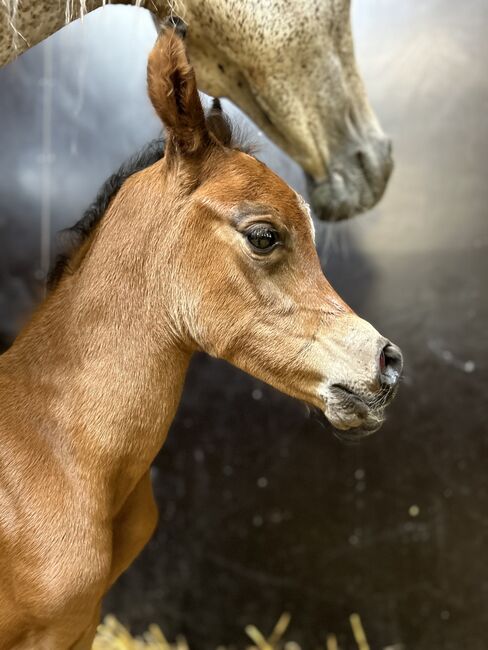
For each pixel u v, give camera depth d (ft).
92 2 3.18
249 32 3.23
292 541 4.78
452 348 4.54
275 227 2.56
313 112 3.51
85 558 2.56
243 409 4.84
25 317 3.11
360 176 3.67
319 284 2.62
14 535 2.53
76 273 2.78
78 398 2.65
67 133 4.94
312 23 3.29
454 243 4.52
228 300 2.59
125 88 4.86
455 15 4.49
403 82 4.57
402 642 4.63
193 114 2.55
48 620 2.55
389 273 4.60
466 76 4.48
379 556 4.66
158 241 2.64
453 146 4.51
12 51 3.15
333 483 4.72
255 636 4.80
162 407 2.70
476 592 4.53
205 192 2.59
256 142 3.10
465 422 4.53
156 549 4.95
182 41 2.52
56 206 4.95
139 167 2.84
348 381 2.52
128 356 2.67
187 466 4.91
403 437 4.62
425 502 4.59
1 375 2.73
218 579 4.89
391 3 4.57
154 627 4.93
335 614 4.73
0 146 4.99
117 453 2.65
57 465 2.60
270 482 4.81
